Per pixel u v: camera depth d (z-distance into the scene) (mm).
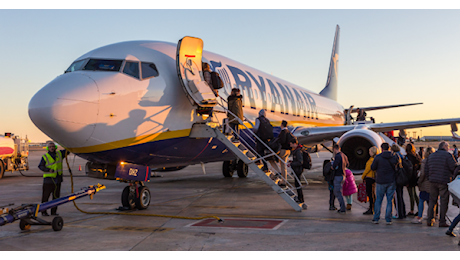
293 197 8891
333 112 21500
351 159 12289
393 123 14266
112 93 7359
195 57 8555
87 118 6949
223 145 10469
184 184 14102
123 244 5371
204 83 8547
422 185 6793
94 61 8023
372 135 11406
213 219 7281
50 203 6523
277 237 5746
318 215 7715
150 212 8125
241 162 16453
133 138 7715
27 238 5773
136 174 8359
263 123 9484
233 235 5891
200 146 9500
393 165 6664
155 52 8641
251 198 10289
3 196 11398
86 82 7234
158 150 8352
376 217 6773
